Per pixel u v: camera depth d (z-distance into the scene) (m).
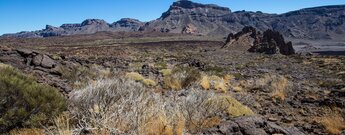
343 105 12.41
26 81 7.46
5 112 6.25
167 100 8.15
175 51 101.62
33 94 6.64
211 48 125.19
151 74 19.69
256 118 7.23
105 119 5.57
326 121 9.41
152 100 7.98
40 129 6.15
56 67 15.05
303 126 9.00
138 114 5.91
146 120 5.91
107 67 24.56
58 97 7.06
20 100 6.42
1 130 6.10
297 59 61.56
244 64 44.50
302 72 33.06
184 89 12.80
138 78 15.67
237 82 19.39
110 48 94.94
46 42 148.00
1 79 6.34
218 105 8.64
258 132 6.58
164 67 26.81
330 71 35.12
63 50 76.94
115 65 28.03
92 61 31.00
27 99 6.41
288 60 58.78
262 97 13.84
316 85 20.94
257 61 54.12
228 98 9.49
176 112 6.66
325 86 20.50
